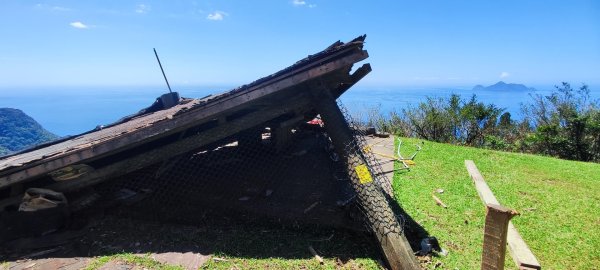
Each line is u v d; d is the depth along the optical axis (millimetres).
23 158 5121
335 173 6961
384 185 6719
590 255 4453
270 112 5441
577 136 12570
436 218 5383
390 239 3934
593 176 8008
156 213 5250
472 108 14617
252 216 5152
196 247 4270
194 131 6660
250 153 7516
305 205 5512
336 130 5070
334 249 4340
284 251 4258
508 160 9328
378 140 11438
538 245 4695
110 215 5129
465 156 9516
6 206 4547
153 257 4031
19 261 3982
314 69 4691
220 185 6375
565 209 5953
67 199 4992
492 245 2867
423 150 10055
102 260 3953
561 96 14047
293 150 8383
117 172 5051
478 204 6004
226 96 4617
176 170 6523
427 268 4008
